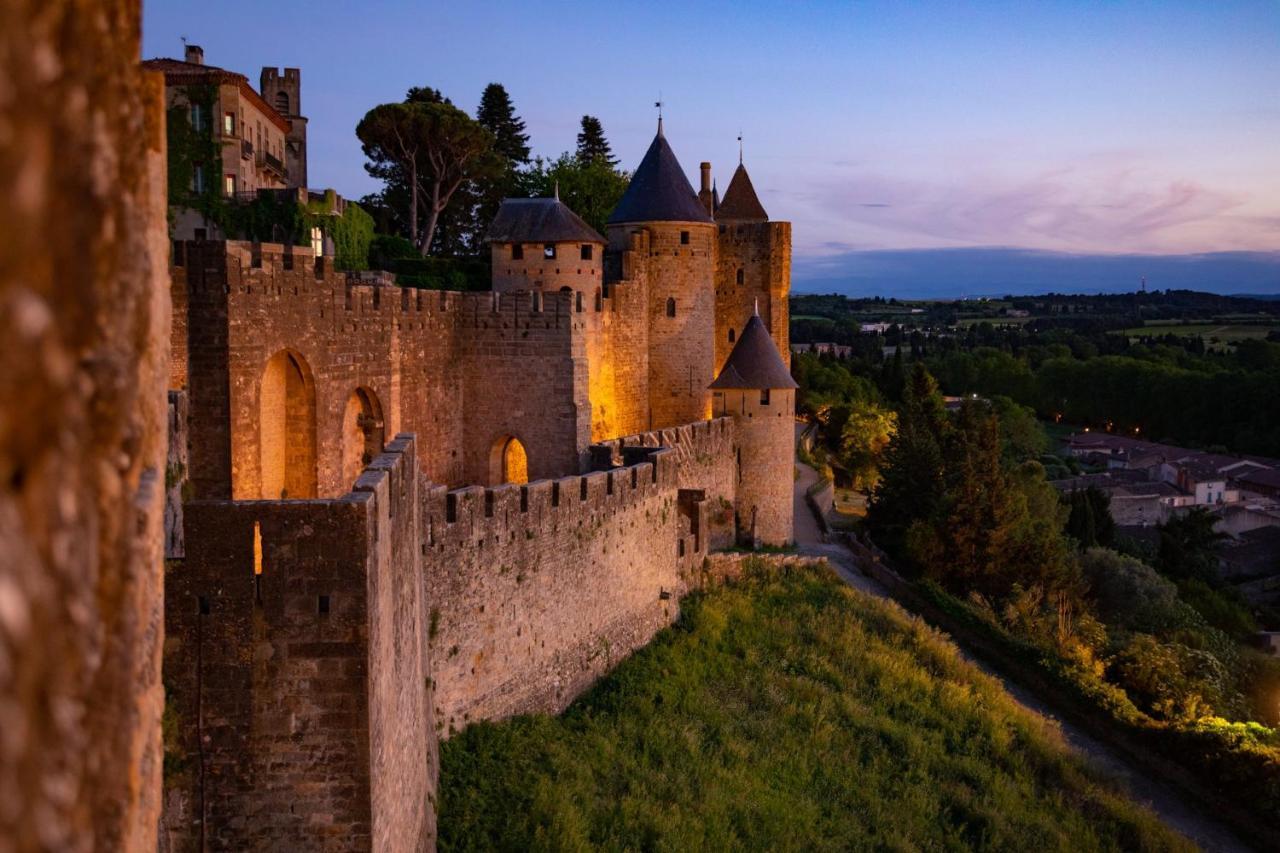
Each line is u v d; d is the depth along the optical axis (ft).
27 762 10.47
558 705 103.09
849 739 113.29
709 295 216.95
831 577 164.45
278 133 242.99
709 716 108.68
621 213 214.28
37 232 10.90
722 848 84.23
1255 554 342.64
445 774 80.18
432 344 145.07
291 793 45.37
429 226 277.23
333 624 45.01
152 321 17.81
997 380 640.99
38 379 10.95
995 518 195.62
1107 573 222.07
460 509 86.84
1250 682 186.91
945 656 144.36
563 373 152.15
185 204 199.52
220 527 44.55
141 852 16.99
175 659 44.80
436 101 305.73
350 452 127.85
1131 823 117.80
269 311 103.55
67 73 12.09
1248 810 131.54
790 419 185.88
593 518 110.22
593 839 78.89
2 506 10.26
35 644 10.83
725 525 178.29
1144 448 496.64
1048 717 147.95
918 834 99.86
